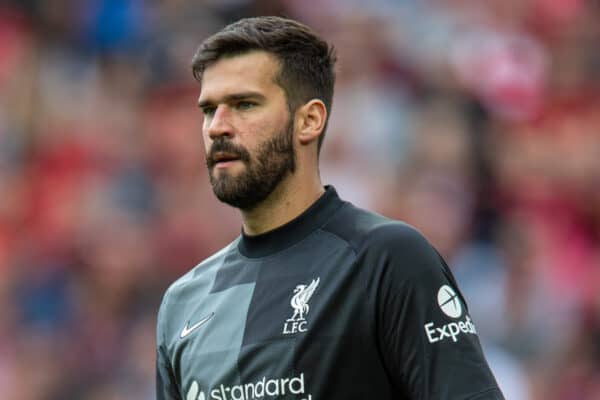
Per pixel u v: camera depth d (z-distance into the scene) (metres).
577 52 45.56
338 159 40.25
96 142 44.88
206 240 39.22
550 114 43.97
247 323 12.59
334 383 12.08
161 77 46.50
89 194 42.34
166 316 13.59
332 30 45.78
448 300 12.19
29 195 43.66
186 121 43.94
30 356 37.66
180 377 13.11
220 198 12.81
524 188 40.84
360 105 42.06
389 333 12.10
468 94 43.84
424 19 46.34
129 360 36.31
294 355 12.18
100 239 40.03
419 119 42.38
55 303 39.03
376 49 44.75
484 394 11.80
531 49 45.50
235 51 12.81
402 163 40.59
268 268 12.91
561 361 34.50
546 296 36.00
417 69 44.84
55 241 41.00
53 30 49.75
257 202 12.88
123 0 48.75
